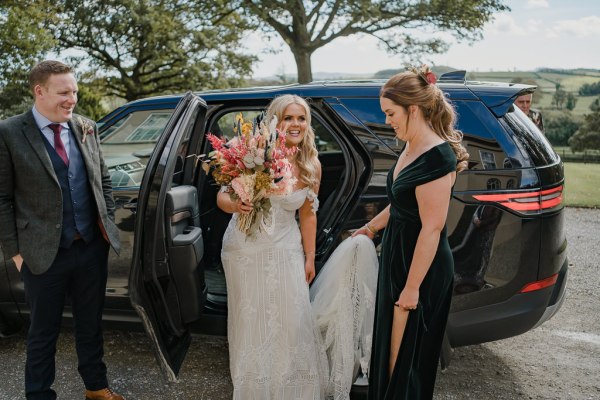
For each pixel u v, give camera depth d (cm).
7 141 230
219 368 312
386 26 2189
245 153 237
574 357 328
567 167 1461
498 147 260
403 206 217
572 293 444
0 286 315
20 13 1747
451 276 222
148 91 2295
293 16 2191
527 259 258
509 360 324
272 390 258
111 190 264
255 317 258
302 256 269
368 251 259
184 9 2172
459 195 257
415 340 221
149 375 303
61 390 287
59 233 237
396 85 209
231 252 263
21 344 339
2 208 233
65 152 242
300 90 291
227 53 2298
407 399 224
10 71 1711
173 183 290
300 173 262
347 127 278
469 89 272
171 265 247
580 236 653
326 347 268
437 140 209
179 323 253
